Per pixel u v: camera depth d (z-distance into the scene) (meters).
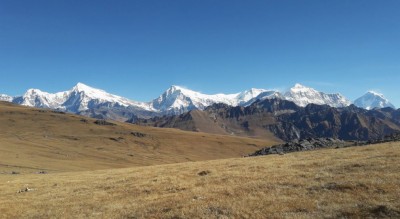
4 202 40.66
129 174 56.12
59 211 34.22
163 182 43.81
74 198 39.91
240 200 30.28
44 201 39.69
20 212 35.19
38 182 56.78
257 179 38.88
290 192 31.42
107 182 49.28
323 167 41.44
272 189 33.22
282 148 84.31
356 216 23.52
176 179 45.12
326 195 29.06
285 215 25.09
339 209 25.11
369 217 23.17
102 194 40.72
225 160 65.44
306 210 25.83
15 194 46.28
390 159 40.34
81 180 54.78
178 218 27.25
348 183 31.45
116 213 31.02
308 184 33.41
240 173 44.12
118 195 39.22
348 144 77.81
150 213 29.62
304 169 41.97
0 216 34.09
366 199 26.81
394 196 26.73
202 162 66.06
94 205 35.22
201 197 32.94
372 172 34.94
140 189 41.00
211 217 26.38
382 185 29.67
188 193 35.62
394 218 22.59
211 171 48.53
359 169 37.25
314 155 55.69
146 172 56.34
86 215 31.70
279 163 49.94
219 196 32.62
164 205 31.59
